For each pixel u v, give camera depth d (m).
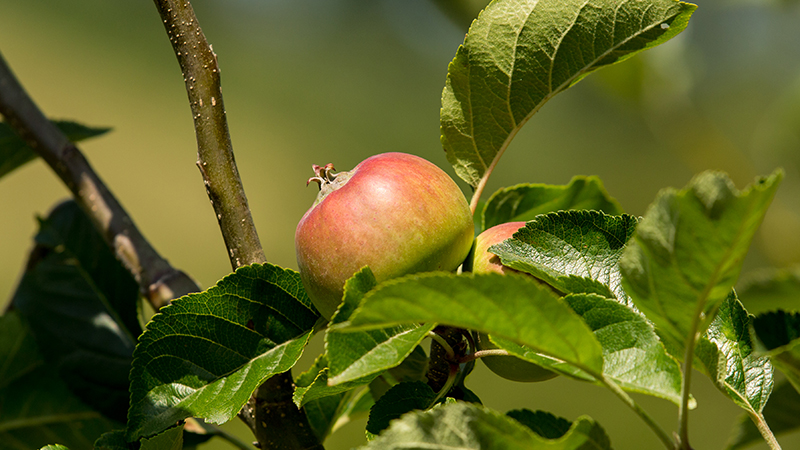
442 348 1.17
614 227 1.16
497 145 1.20
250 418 1.19
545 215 1.17
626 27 1.18
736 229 1.10
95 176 1.24
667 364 1.13
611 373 1.13
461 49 1.19
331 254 1.15
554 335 1.11
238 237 1.17
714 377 1.14
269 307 1.17
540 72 1.19
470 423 1.11
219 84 1.17
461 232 1.16
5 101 1.24
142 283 1.22
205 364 1.17
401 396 1.15
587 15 1.18
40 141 1.24
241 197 1.17
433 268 1.16
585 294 1.14
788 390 1.20
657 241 1.11
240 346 1.17
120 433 1.16
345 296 1.13
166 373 1.16
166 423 1.16
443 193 1.16
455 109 1.20
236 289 1.17
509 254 1.16
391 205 1.15
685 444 1.12
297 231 1.17
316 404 1.21
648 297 1.12
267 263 1.17
